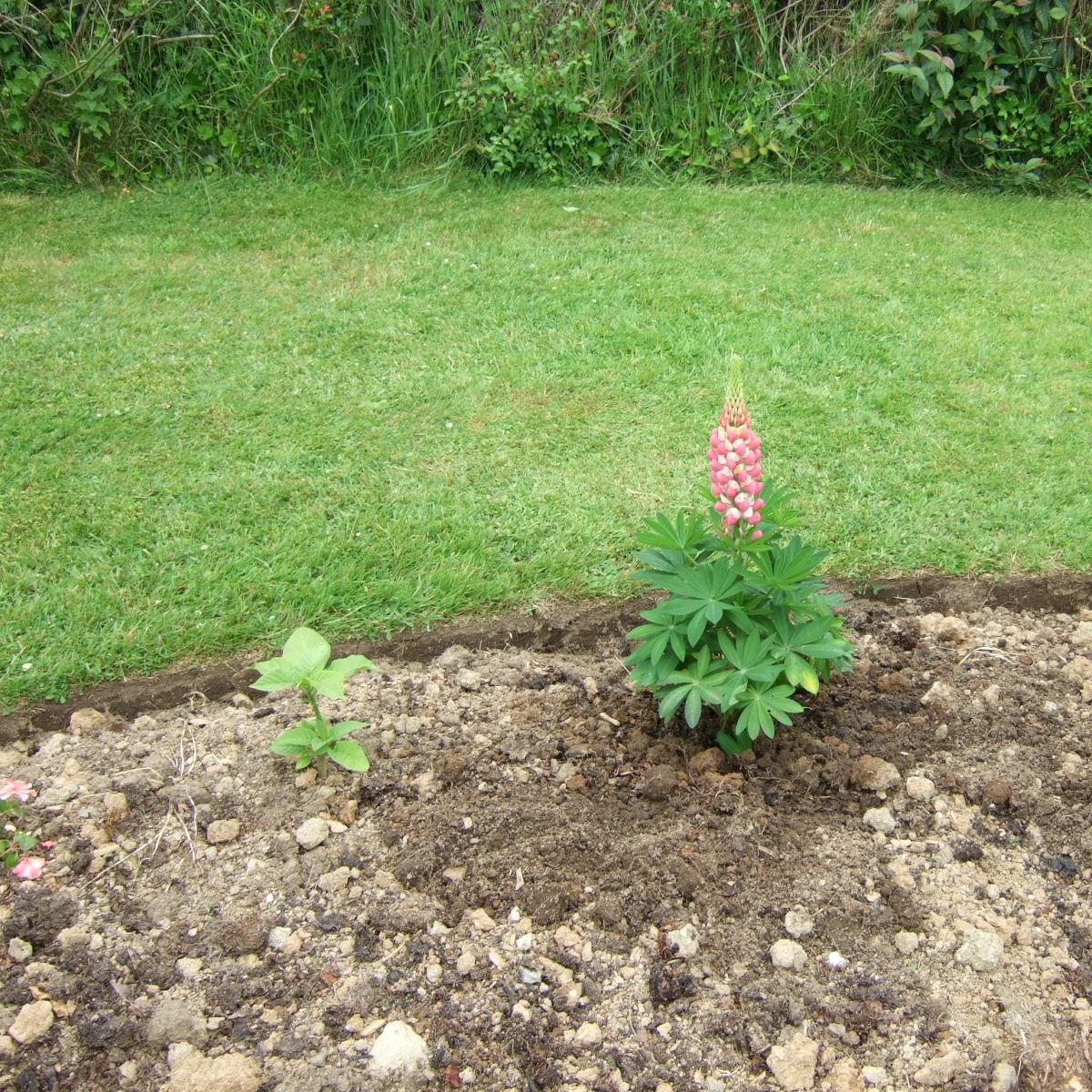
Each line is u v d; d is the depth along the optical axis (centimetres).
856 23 725
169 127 709
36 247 611
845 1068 218
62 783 282
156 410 451
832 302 557
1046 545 372
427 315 536
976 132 730
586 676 321
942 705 305
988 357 502
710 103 733
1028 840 269
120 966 237
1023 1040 223
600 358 497
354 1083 214
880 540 373
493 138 704
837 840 267
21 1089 214
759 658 265
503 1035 224
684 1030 226
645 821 270
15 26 670
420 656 335
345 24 695
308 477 407
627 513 386
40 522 378
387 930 244
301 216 658
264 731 300
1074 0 701
